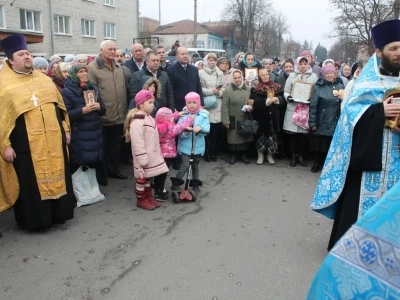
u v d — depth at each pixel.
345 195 2.85
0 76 3.57
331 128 5.51
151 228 3.84
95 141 4.43
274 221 4.02
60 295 2.74
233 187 5.12
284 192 4.93
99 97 4.51
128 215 4.17
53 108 3.67
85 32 26.42
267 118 6.09
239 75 6.06
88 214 4.20
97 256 3.29
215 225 3.91
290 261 3.20
